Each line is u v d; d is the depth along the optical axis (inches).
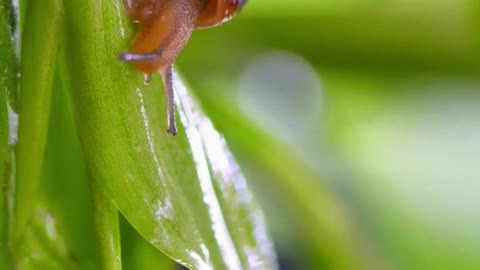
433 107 11.4
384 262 9.5
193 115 7.1
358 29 9.7
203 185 7.0
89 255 7.1
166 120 6.9
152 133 6.9
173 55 7.0
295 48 9.9
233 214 7.2
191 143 7.0
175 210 7.0
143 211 6.9
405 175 11.5
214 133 7.2
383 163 11.5
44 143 6.9
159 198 6.9
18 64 6.8
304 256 9.5
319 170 11.1
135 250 7.3
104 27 6.8
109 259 6.9
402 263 10.8
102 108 6.9
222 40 9.9
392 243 10.9
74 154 7.1
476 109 11.4
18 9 6.8
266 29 9.9
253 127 9.2
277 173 9.3
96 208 6.9
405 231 11.0
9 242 7.0
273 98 10.4
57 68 7.0
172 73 7.0
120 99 6.9
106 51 6.9
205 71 10.0
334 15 9.7
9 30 6.8
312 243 9.4
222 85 10.0
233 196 7.2
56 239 7.1
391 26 9.7
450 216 11.4
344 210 9.4
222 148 7.3
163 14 7.0
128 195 6.9
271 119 10.5
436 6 9.6
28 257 7.0
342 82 10.4
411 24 9.6
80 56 6.8
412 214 11.2
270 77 10.2
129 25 6.9
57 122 7.1
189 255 7.0
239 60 10.0
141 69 6.9
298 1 9.7
